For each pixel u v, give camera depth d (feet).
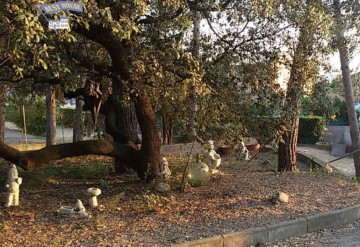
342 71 43.57
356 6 27.61
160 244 17.03
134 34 20.33
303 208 22.77
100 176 31.89
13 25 13.48
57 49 19.27
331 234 20.44
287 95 25.95
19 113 94.07
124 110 33.78
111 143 28.25
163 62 20.56
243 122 26.04
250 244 18.48
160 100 25.73
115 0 17.20
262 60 25.64
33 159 25.39
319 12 23.41
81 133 55.47
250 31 25.43
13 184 22.35
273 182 29.40
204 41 24.93
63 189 26.84
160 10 20.08
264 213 21.72
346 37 27.84
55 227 19.02
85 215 20.45
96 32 22.03
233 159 41.96
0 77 24.88
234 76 25.31
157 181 26.35
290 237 19.83
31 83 34.17
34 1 12.40
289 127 27.55
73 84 22.38
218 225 19.67
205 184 27.73
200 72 21.66
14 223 19.54
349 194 26.21
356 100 60.70
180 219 20.47
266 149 49.96
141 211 21.63
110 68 24.17
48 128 53.47
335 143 72.28
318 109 30.35
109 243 17.07
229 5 24.16
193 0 23.59
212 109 24.57
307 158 48.80
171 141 57.72
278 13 23.45
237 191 26.09
